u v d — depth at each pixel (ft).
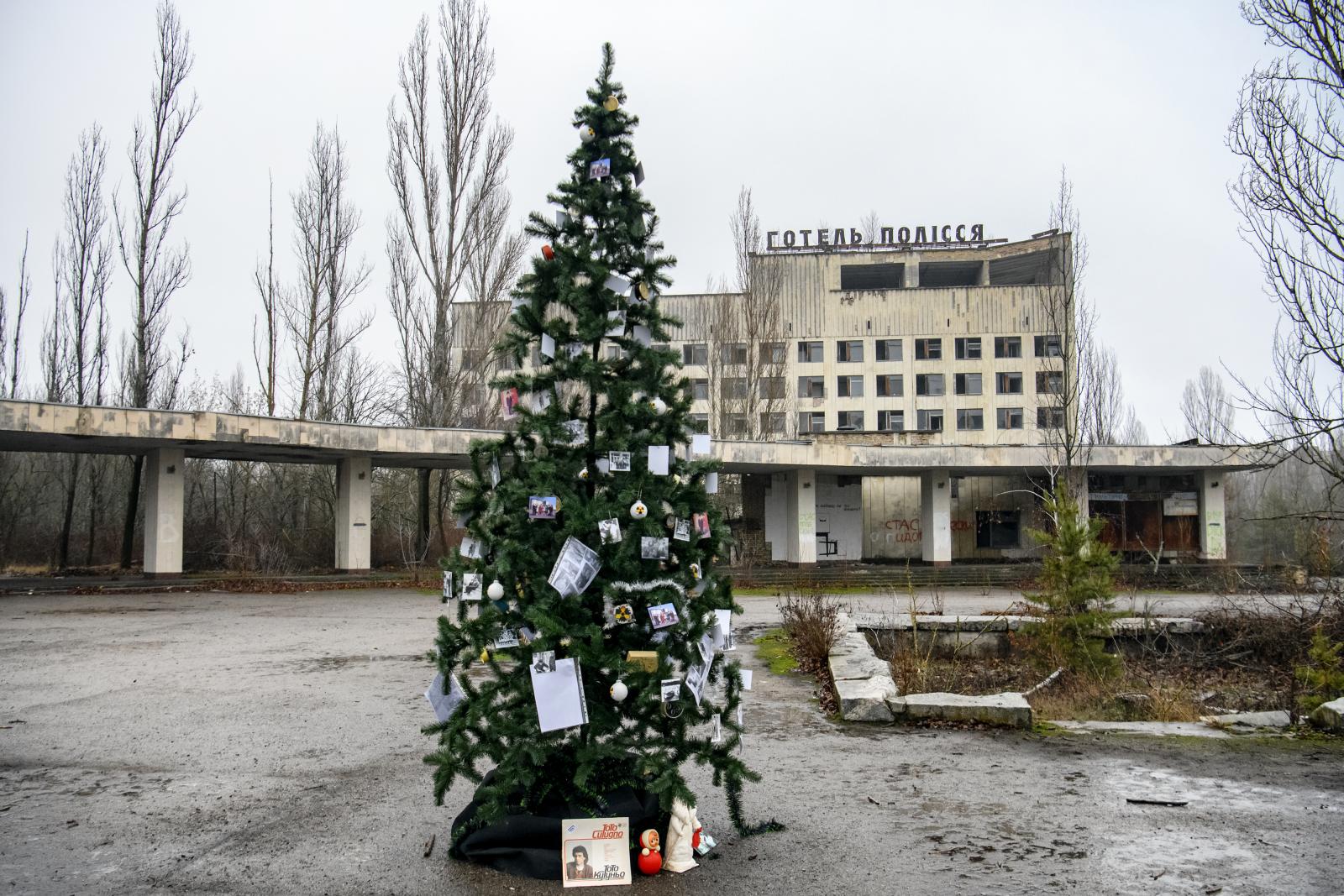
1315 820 16.88
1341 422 33.27
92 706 27.58
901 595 73.05
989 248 179.83
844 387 181.06
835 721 26.30
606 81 15.72
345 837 15.92
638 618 14.85
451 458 84.43
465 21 94.22
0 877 14.08
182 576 80.64
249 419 70.44
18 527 112.27
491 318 96.68
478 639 14.30
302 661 36.73
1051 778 19.99
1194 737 23.68
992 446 95.25
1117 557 36.11
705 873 14.23
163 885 13.74
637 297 15.57
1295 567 65.16
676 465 15.55
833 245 191.52
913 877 14.10
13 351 100.53
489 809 13.99
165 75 92.43
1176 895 13.33
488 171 95.20
